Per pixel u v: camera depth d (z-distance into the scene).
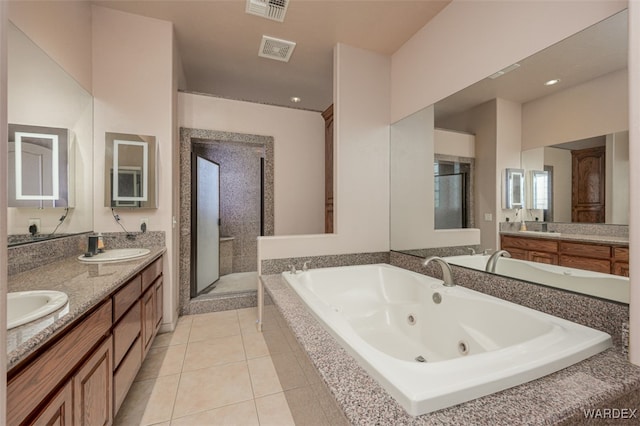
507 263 1.71
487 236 1.84
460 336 1.65
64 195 1.86
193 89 3.75
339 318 1.33
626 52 1.19
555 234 1.45
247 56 2.92
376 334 2.11
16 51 1.48
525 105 1.60
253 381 1.72
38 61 1.63
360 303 2.29
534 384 0.87
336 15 2.26
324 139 3.57
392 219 2.77
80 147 2.04
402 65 2.65
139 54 2.31
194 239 3.03
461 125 2.02
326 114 3.34
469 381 0.82
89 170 2.15
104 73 2.23
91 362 1.06
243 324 2.57
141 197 2.27
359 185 2.69
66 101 1.88
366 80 2.71
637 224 0.94
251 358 1.99
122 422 1.39
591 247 1.29
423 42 2.38
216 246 3.83
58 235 1.81
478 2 1.87
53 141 1.77
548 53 1.48
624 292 1.18
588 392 0.83
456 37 2.05
